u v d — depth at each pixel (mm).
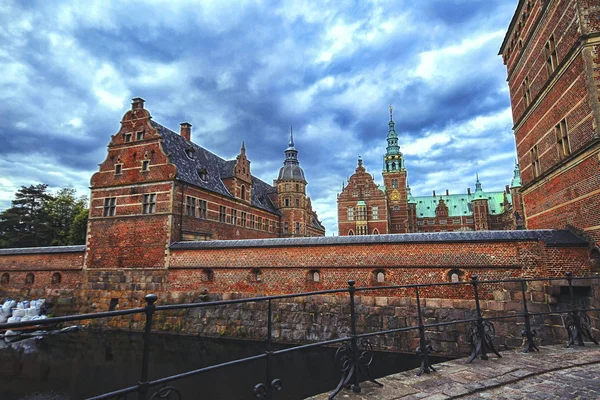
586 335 8477
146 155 26406
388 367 15273
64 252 26703
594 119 13125
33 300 26016
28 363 17484
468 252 16750
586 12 13633
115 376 15680
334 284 18875
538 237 15586
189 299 22094
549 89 16547
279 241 20422
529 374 6051
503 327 15594
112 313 3486
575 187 14781
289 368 15992
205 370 4230
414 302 17266
